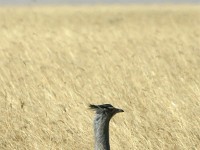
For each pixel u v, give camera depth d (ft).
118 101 145.38
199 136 124.26
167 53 229.86
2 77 169.27
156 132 124.36
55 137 121.60
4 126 126.21
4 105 138.51
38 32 321.11
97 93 152.46
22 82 162.61
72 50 238.07
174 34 322.34
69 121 128.36
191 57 217.36
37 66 192.34
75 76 171.83
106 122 66.69
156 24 425.69
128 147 117.19
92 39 289.53
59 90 154.40
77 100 145.59
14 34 305.32
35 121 128.88
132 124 128.77
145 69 185.68
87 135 122.52
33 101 142.92
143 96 149.07
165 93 153.38
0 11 622.95
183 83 163.32
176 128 125.70
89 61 209.05
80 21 468.34
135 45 263.70
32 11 624.18
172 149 118.52
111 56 218.18
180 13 592.60
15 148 116.37
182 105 141.49
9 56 211.00
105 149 66.23
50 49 234.38
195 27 388.37
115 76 175.22
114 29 363.76
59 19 490.49
